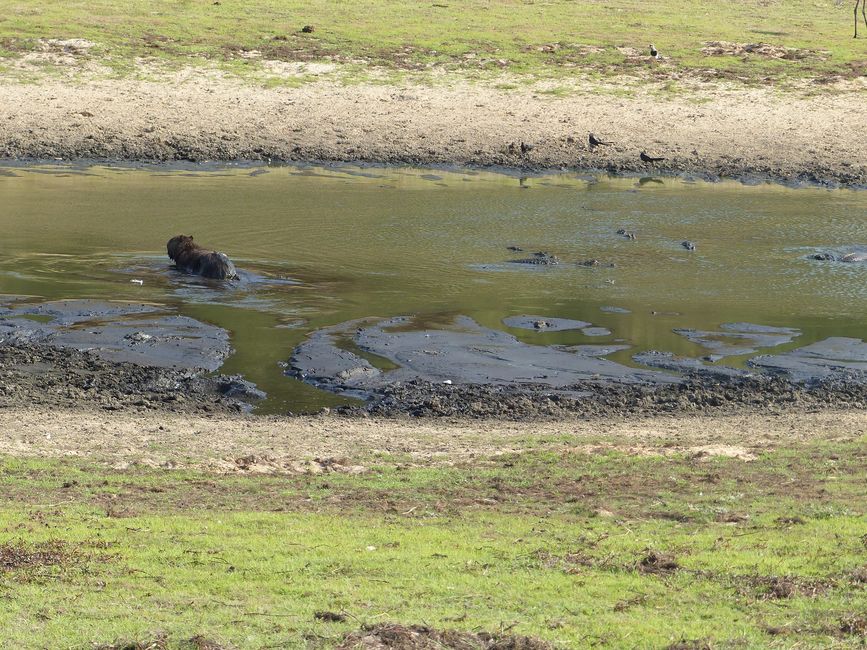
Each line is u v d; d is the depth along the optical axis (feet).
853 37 403.54
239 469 91.40
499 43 371.76
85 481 84.74
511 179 273.75
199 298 159.63
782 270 188.55
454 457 97.81
